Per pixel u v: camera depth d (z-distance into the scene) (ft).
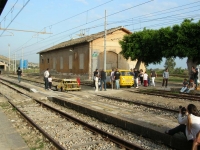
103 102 53.26
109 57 132.77
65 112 44.06
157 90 72.84
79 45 137.08
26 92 73.67
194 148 20.77
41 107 49.75
